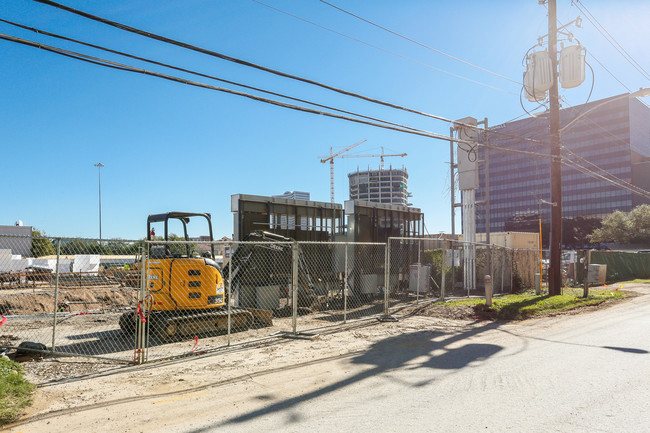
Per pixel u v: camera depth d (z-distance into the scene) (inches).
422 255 780.0
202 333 385.7
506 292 700.0
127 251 437.1
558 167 609.0
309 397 214.5
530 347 322.7
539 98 609.9
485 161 692.7
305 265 554.6
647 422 175.6
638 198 3969.0
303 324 443.5
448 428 171.8
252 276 516.4
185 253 435.8
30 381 244.5
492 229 5083.7
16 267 732.7
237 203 551.5
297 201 617.9
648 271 1106.7
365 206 673.6
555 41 595.8
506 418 181.5
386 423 178.5
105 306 578.6
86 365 282.8
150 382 243.8
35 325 451.2
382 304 590.6
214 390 228.4
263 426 178.5
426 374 251.9
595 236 2642.7
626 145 4079.7
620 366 265.0
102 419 188.7
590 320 453.4
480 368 263.6
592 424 173.9
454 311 489.1
